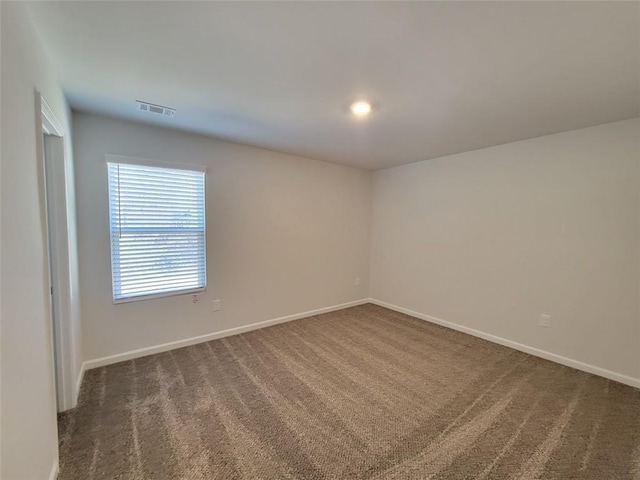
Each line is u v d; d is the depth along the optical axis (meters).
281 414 2.04
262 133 2.95
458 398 2.25
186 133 2.98
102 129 2.56
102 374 2.53
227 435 1.83
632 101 2.10
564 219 2.82
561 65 1.64
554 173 2.88
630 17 1.24
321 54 1.57
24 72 1.21
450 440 1.81
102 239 2.62
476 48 1.49
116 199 2.68
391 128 2.74
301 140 3.18
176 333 3.08
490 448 1.75
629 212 2.48
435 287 3.98
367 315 4.30
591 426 1.94
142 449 1.71
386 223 4.66
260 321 3.72
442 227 3.88
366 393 2.31
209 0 1.18
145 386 2.37
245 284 3.55
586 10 1.21
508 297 3.24
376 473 1.57
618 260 2.54
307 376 2.55
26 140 1.23
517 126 2.65
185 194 3.06
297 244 4.01
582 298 2.73
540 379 2.54
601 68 1.67
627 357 2.50
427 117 2.45
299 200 3.99
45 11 1.25
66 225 1.99
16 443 1.05
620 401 2.23
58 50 1.55
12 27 1.09
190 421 1.96
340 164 4.41
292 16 1.28
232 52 1.57
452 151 3.58
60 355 2.02
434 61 1.62
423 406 2.15
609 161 2.56
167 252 2.99
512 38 1.41
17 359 1.08
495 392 2.34
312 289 4.23
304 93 2.04
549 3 1.17
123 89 2.01
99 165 2.57
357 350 3.09
